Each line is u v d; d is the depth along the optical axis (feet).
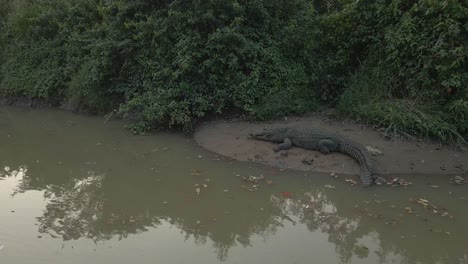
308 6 39.37
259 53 34.91
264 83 34.42
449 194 23.26
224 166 27.78
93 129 37.88
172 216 22.36
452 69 28.35
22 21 51.39
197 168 27.84
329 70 34.83
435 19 29.19
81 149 33.37
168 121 35.63
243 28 35.50
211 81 34.45
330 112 33.30
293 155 27.96
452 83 27.81
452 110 28.40
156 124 36.22
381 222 20.86
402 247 18.88
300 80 34.73
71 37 46.06
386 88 31.50
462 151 27.14
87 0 47.75
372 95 31.73
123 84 39.70
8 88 48.70
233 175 26.48
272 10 37.60
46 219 22.07
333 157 27.37
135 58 38.50
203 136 32.71
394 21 32.07
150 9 38.50
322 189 24.43
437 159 26.43
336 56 34.96
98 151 32.63
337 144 27.73
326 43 35.81
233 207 23.02
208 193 24.56
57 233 20.51
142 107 37.47
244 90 33.53
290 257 18.26
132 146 32.89
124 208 23.43
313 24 35.76
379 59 32.86
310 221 21.62
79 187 26.73
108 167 29.50
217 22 34.86
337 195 23.73
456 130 28.12
